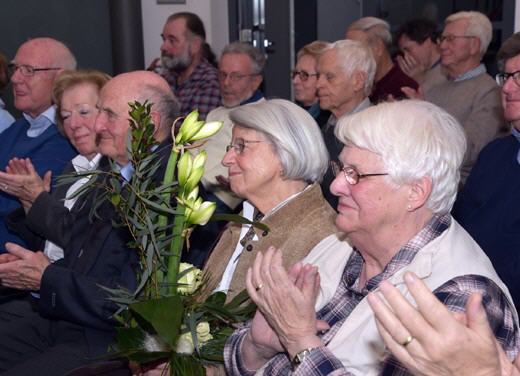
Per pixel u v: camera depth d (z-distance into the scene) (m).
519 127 2.19
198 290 1.63
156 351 1.56
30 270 2.10
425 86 4.24
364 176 1.37
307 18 5.34
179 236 1.57
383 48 3.92
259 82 3.80
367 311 1.39
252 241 1.83
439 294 1.29
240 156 1.83
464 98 3.56
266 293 1.35
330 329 1.45
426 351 0.89
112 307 1.96
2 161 3.11
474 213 2.22
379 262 1.44
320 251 1.65
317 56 3.58
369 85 3.06
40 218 2.45
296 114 1.82
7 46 5.36
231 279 1.84
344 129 1.41
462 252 1.35
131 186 1.54
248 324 1.58
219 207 2.62
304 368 1.30
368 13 5.21
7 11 5.33
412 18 4.70
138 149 1.55
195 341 1.51
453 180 1.37
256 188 1.83
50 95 3.13
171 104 2.21
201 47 4.64
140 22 5.41
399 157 1.34
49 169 2.97
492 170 2.22
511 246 2.08
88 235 2.15
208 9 5.79
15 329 2.37
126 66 5.40
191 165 1.53
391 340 0.91
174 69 4.66
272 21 5.41
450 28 3.57
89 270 2.08
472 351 0.88
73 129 2.61
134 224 1.56
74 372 1.69
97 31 5.56
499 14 4.09
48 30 5.45
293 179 1.83
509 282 2.06
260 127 1.80
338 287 1.53
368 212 1.37
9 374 2.00
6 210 2.95
